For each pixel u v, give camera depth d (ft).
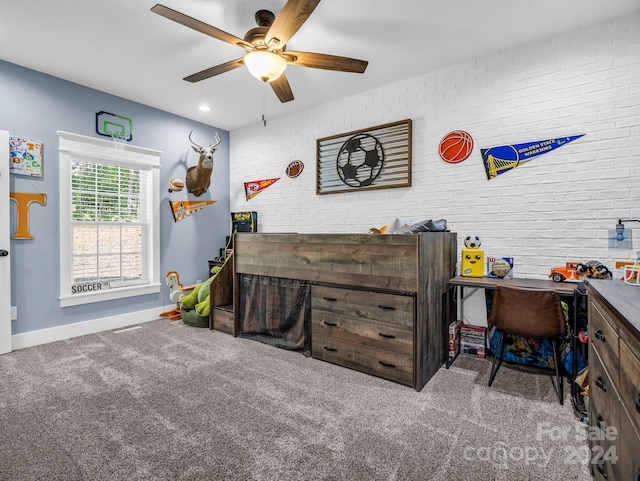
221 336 11.70
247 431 6.16
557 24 8.48
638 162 8.05
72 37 8.91
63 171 11.35
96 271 12.40
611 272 8.32
